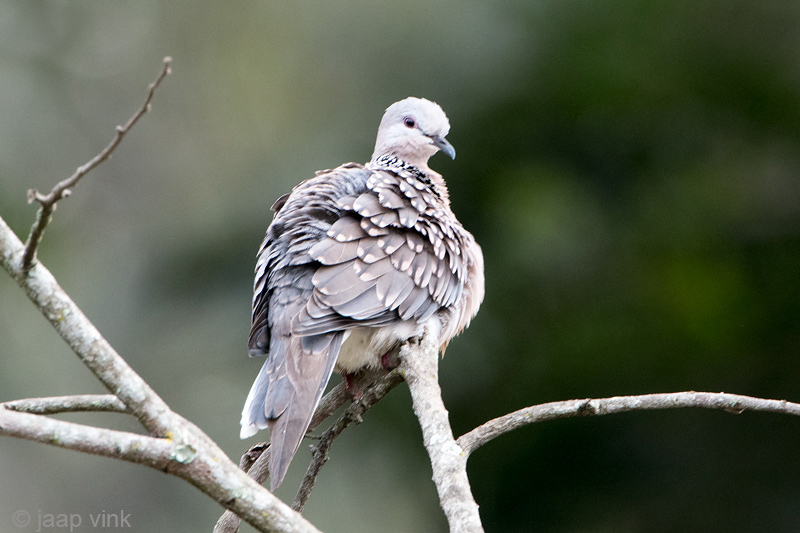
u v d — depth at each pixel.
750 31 12.73
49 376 13.82
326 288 6.82
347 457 11.92
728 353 11.83
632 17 12.61
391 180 7.86
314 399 6.26
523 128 12.73
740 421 11.52
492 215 12.20
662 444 11.56
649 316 11.99
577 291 12.12
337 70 14.11
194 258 13.04
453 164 12.52
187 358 12.77
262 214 12.72
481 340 11.64
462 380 11.55
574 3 12.62
